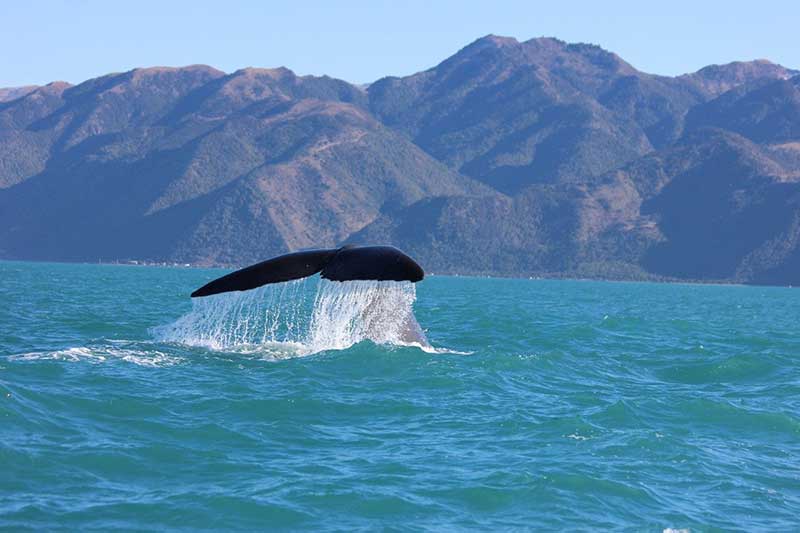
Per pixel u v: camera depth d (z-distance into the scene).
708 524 22.31
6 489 22.20
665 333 70.62
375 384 35.97
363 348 40.53
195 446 26.67
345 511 22.27
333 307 41.28
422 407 32.97
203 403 31.34
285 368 37.69
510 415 32.25
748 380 42.94
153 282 198.38
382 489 23.83
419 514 22.31
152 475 24.03
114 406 29.98
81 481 23.14
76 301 91.19
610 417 32.53
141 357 38.72
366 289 40.88
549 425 30.98
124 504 21.83
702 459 27.64
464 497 23.53
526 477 25.05
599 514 22.70
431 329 63.81
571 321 83.50
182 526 20.86
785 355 54.50
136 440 26.70
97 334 51.66
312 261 31.34
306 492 23.31
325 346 41.75
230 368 37.31
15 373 33.69
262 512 21.89
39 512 20.95
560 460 26.88
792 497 24.56
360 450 27.34
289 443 27.70
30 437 25.91
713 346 60.38
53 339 48.84
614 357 49.78
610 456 27.58
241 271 31.34
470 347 51.38
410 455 26.97
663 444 28.89
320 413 31.34
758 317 123.38
